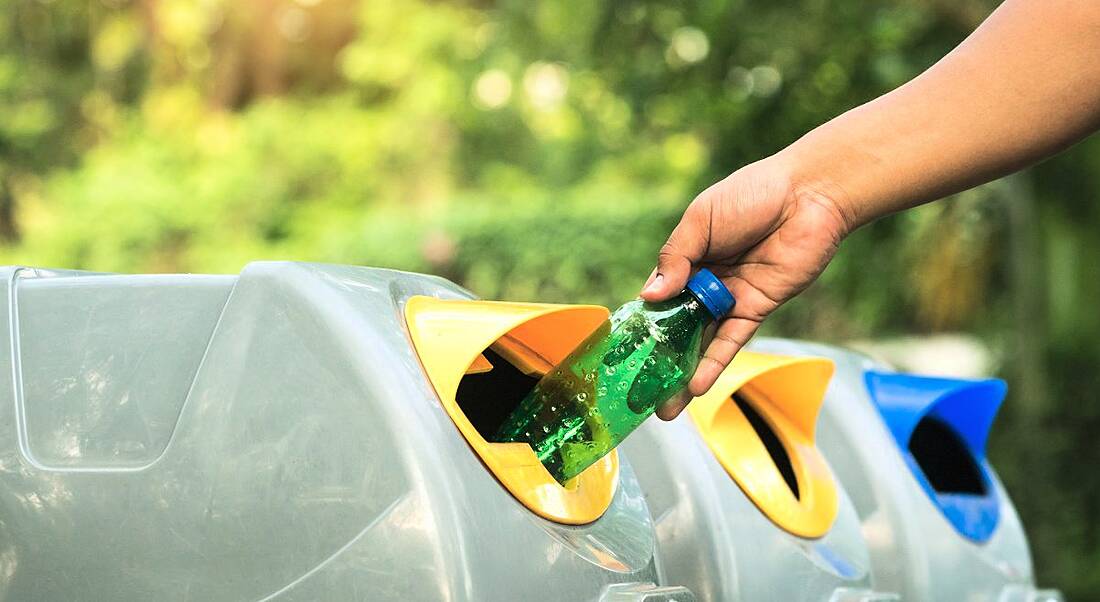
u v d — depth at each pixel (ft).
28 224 37.06
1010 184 19.04
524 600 3.64
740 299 4.22
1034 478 15.83
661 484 4.92
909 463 6.08
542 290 30.27
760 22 17.92
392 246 30.60
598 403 4.00
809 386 5.57
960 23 17.61
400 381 3.64
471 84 37.70
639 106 19.69
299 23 41.11
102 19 38.78
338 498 3.58
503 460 3.81
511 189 39.40
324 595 3.55
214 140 37.91
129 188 33.91
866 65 17.72
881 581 5.84
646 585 4.09
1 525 3.87
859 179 4.09
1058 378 18.17
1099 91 3.87
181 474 3.72
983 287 21.20
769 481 5.27
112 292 4.00
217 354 3.77
